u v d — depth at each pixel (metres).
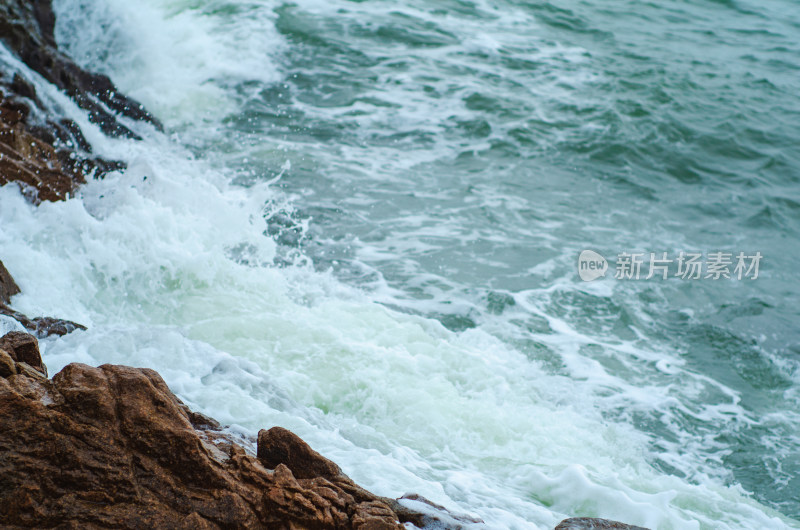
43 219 6.93
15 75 8.96
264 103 12.80
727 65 17.39
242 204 9.32
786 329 8.38
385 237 9.33
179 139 11.24
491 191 10.84
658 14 20.64
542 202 10.75
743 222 10.98
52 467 3.27
